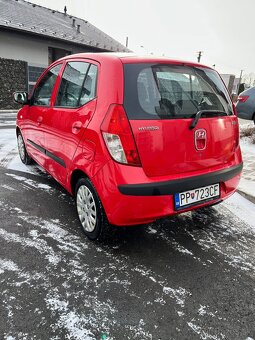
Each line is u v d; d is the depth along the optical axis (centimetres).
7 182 400
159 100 226
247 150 604
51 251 247
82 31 1923
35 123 368
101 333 171
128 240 271
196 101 248
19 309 184
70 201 347
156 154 218
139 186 212
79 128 251
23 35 1352
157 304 195
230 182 271
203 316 187
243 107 782
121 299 198
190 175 237
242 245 269
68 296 198
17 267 224
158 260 242
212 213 333
